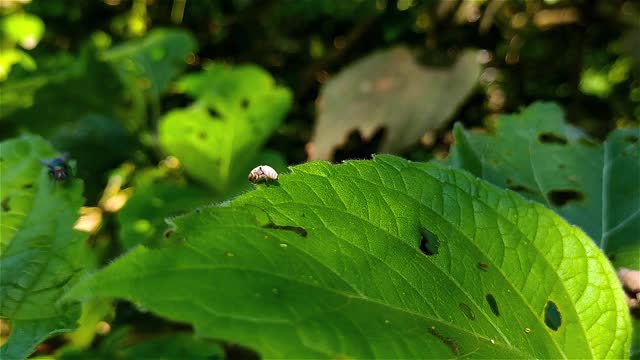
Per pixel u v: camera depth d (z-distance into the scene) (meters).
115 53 0.26
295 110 0.32
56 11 0.31
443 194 0.12
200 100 0.23
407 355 0.09
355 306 0.09
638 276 0.15
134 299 0.08
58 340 0.17
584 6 0.31
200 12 0.32
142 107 0.26
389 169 0.12
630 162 0.17
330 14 0.32
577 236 0.13
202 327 0.08
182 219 0.09
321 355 0.08
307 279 0.09
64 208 0.15
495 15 0.31
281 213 0.10
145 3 0.33
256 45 0.33
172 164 0.26
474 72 0.27
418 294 0.11
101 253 0.22
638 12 0.30
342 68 0.31
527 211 0.13
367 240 0.11
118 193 0.24
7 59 0.29
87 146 0.24
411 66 0.28
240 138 0.22
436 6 0.30
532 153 0.17
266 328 0.08
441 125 0.26
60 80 0.24
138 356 0.16
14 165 0.16
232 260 0.09
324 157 0.27
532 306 0.12
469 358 0.10
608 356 0.12
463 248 0.12
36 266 0.15
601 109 0.32
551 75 0.31
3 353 0.13
